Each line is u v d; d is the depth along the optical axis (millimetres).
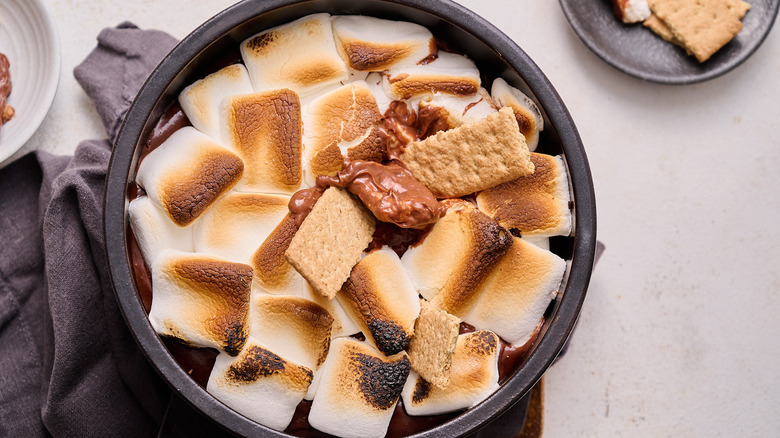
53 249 689
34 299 723
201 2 747
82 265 695
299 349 625
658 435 763
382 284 624
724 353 769
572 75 765
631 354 765
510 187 638
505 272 632
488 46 632
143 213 624
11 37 739
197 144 627
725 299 769
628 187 766
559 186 636
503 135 618
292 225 624
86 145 711
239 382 618
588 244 627
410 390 632
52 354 705
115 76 725
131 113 616
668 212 767
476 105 645
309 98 645
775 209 771
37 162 732
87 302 695
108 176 613
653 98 768
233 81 638
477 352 631
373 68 640
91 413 696
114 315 700
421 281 630
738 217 771
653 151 767
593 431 761
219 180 621
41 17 723
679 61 760
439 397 629
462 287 625
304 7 633
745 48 757
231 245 627
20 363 717
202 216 629
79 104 744
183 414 681
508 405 619
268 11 624
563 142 630
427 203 621
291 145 625
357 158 633
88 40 744
